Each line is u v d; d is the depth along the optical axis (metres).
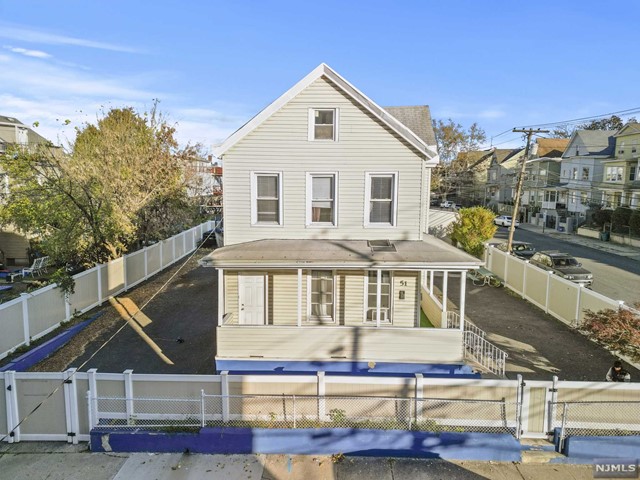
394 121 12.47
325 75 12.47
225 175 12.87
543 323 16.64
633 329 10.78
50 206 19.55
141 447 9.20
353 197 12.87
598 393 9.08
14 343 13.30
